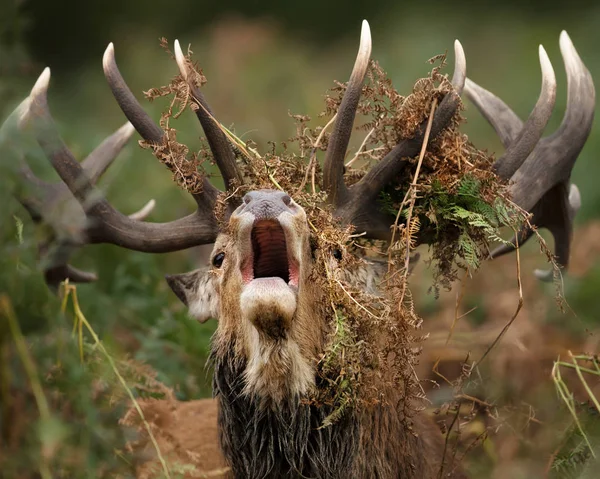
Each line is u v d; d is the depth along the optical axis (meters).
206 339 12.66
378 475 9.04
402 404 9.27
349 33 39.47
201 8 40.94
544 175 10.38
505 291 14.49
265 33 30.97
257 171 9.27
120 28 39.28
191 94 9.26
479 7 38.22
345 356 8.44
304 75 28.72
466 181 9.16
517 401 11.45
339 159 9.30
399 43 30.98
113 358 10.12
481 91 11.34
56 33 39.28
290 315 8.08
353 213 9.43
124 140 10.69
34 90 9.90
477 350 12.54
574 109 10.71
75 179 9.83
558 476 9.67
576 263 15.48
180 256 15.23
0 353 9.56
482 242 9.45
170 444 10.04
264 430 8.95
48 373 9.62
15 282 9.71
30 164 9.91
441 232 9.48
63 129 15.32
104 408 9.81
